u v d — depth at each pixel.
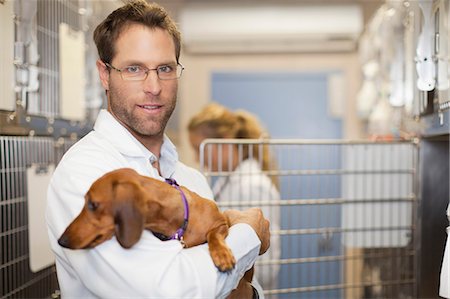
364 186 2.27
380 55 2.89
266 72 4.68
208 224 1.29
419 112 1.97
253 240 1.32
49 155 2.10
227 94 4.69
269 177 2.65
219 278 1.19
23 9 1.85
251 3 4.15
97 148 1.35
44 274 2.05
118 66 1.38
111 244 1.15
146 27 1.37
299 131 4.68
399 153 2.26
